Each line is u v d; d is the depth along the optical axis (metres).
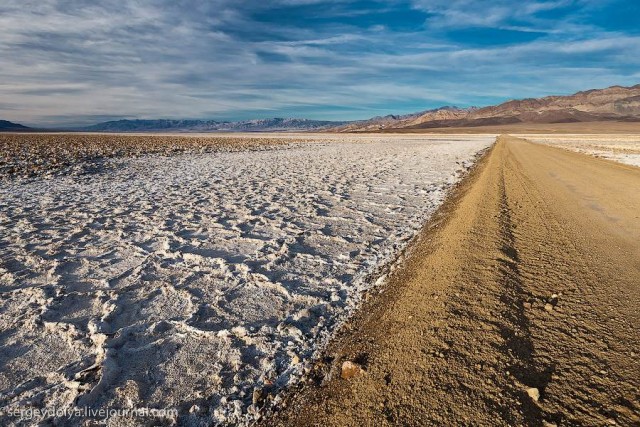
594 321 2.92
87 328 3.50
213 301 4.05
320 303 3.98
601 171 13.76
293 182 12.45
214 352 3.13
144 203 9.01
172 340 3.31
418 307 3.35
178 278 4.65
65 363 3.02
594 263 4.27
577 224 6.12
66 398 2.58
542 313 3.09
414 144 41.09
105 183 12.30
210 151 27.89
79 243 6.00
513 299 3.30
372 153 26.22
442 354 2.51
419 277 4.20
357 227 7.00
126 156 22.27
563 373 2.29
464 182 12.12
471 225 5.79
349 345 3.10
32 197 9.82
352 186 11.61
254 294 4.22
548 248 4.84
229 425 2.36
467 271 3.92
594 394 2.09
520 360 2.43
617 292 3.46
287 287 4.38
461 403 2.07
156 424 2.36
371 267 5.02
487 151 28.08
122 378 2.79
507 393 2.12
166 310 3.86
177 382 2.76
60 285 4.44
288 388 2.67
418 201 9.30
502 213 6.70
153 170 16.00
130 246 5.84
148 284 4.46
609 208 7.36
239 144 38.38
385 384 2.38
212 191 10.75
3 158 18.66
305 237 6.36
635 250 4.74
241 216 7.80
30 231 6.62
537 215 6.78
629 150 27.47
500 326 2.81
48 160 18.34
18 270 4.89
